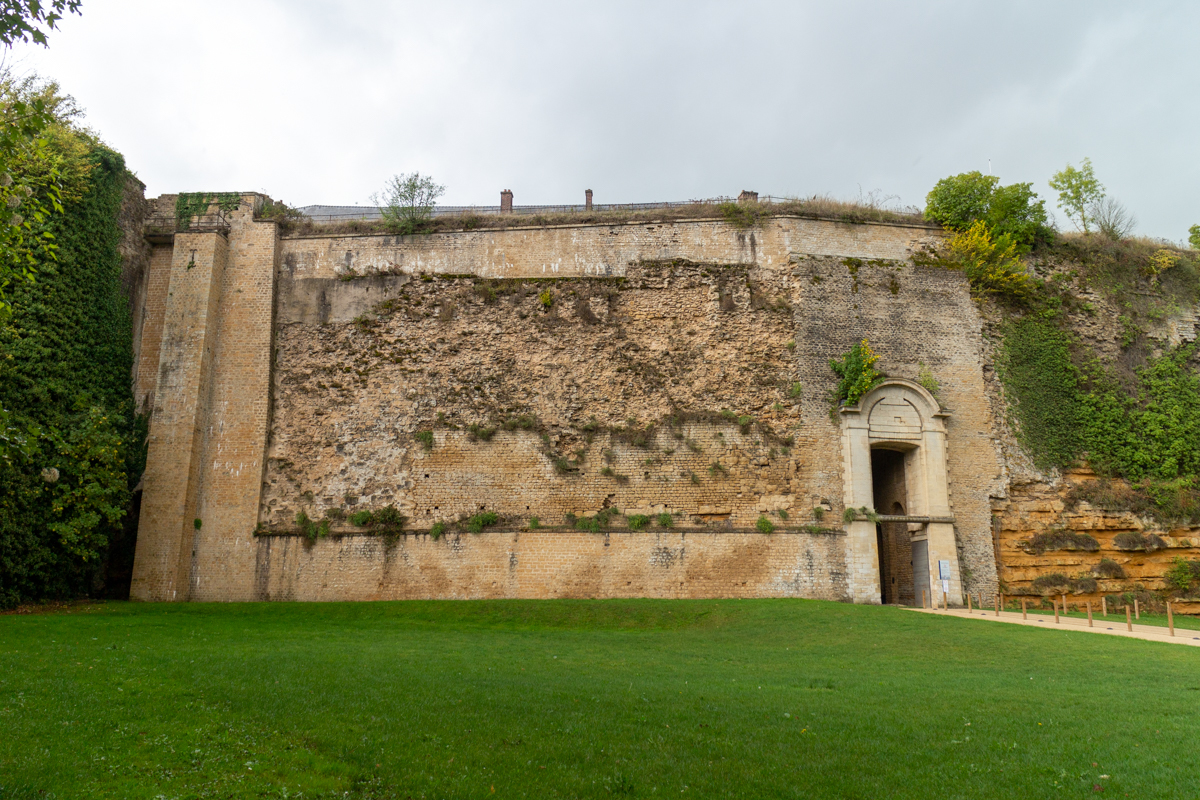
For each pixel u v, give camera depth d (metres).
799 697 12.45
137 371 32.47
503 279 31.95
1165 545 29.97
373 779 8.39
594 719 10.67
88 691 11.17
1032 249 33.59
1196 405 32.38
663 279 31.53
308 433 30.80
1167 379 32.59
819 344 30.70
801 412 29.89
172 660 14.08
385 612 26.06
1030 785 8.16
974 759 9.05
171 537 29.39
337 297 32.19
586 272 31.83
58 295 28.77
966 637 19.36
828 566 28.47
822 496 29.17
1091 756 9.05
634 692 12.60
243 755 8.92
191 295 31.66
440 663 15.30
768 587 28.36
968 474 30.28
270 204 33.88
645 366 30.58
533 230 32.38
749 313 30.98
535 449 29.88
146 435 31.53
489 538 29.08
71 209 29.64
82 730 9.35
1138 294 33.78
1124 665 15.44
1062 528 30.27
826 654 18.25
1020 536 30.16
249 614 25.56
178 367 31.03
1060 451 31.16
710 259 31.77
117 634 18.84
